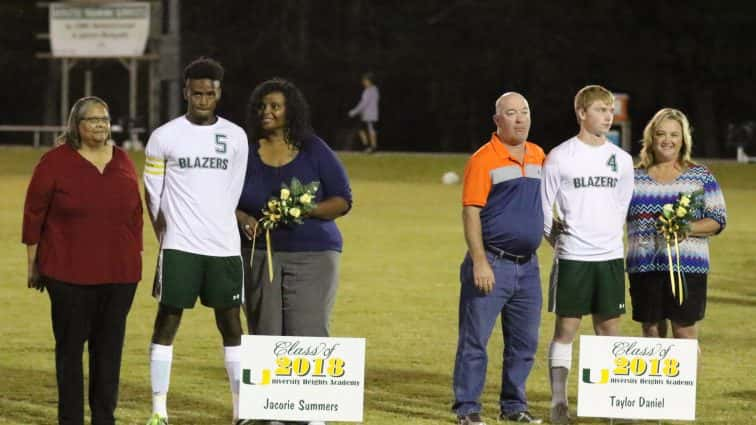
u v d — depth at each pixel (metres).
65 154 13.98
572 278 14.80
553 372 15.10
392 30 90.00
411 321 23.45
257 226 14.48
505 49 87.50
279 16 89.88
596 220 14.74
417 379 18.23
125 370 18.52
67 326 14.02
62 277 13.90
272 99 14.48
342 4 90.75
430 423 15.27
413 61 88.75
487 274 14.61
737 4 84.44
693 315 15.40
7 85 93.88
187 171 13.99
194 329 22.41
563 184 14.77
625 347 14.26
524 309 15.06
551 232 14.91
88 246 13.94
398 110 92.19
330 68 89.56
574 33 86.62
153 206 14.09
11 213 41.22
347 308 24.84
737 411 16.08
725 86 87.38
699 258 15.38
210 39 88.50
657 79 87.06
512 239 14.71
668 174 15.41
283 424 14.58
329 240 14.63
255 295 14.66
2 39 91.56
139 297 26.05
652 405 14.28
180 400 16.55
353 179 55.84
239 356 14.48
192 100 14.05
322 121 90.75
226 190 14.12
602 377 14.24
